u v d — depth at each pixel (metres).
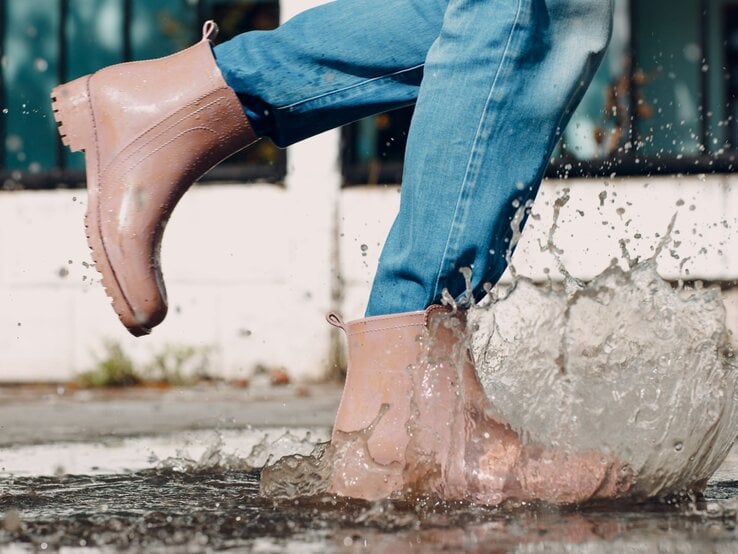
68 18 6.75
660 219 5.90
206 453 2.01
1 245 6.32
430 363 1.50
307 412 3.86
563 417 1.47
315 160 6.08
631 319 1.52
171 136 1.69
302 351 6.03
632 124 6.61
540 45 1.52
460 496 1.41
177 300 6.13
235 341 6.07
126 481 1.74
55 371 6.21
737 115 7.05
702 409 1.47
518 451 1.43
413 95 1.71
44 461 2.13
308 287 6.05
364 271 6.06
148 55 6.72
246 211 6.12
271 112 1.72
